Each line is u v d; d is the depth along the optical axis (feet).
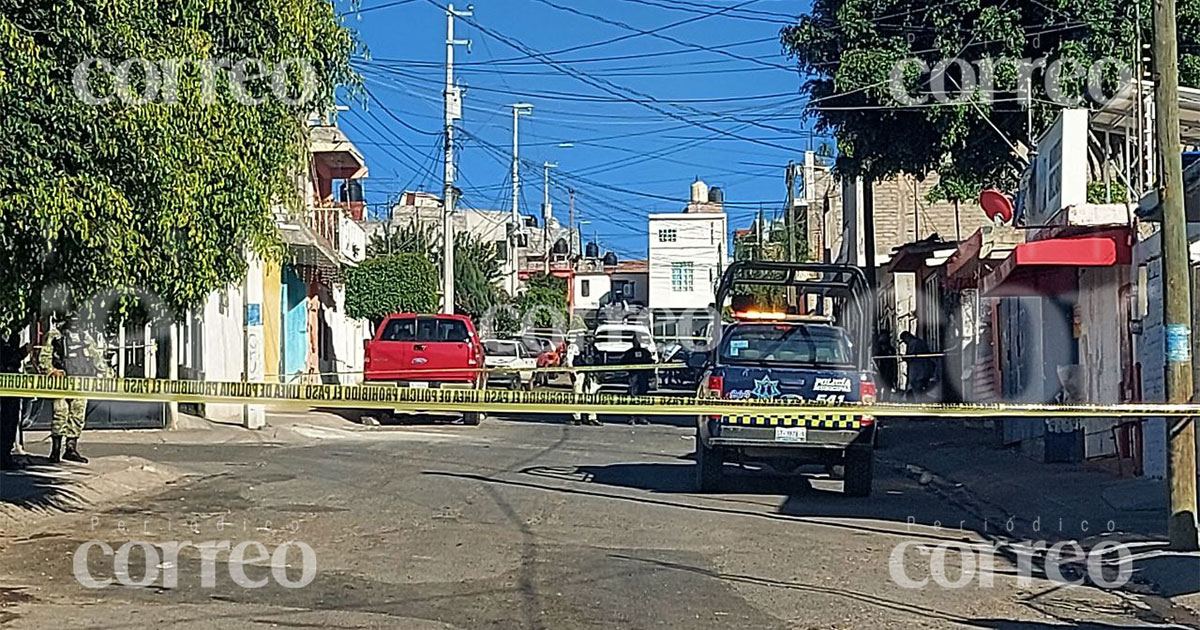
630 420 97.19
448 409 36.27
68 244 30.71
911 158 86.74
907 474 62.18
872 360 70.03
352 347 146.41
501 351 123.24
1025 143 82.07
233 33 33.76
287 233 82.07
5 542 36.42
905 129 85.66
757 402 43.01
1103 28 76.02
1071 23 77.05
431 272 136.46
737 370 49.26
